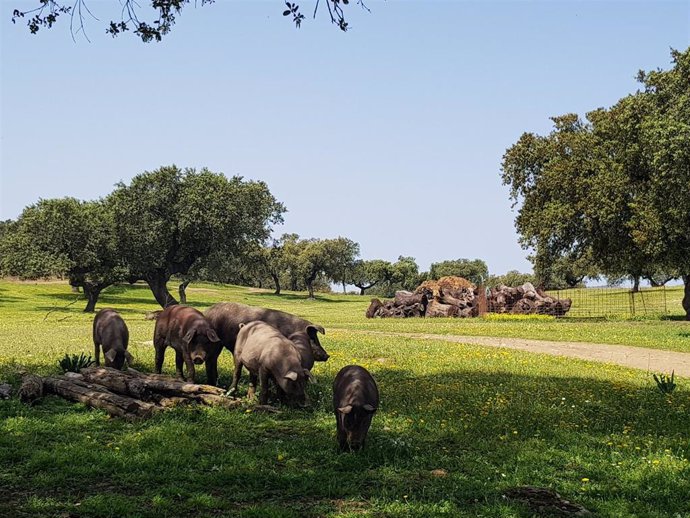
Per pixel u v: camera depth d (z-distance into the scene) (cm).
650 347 2533
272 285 13888
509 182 5122
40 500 710
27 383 1170
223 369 1638
